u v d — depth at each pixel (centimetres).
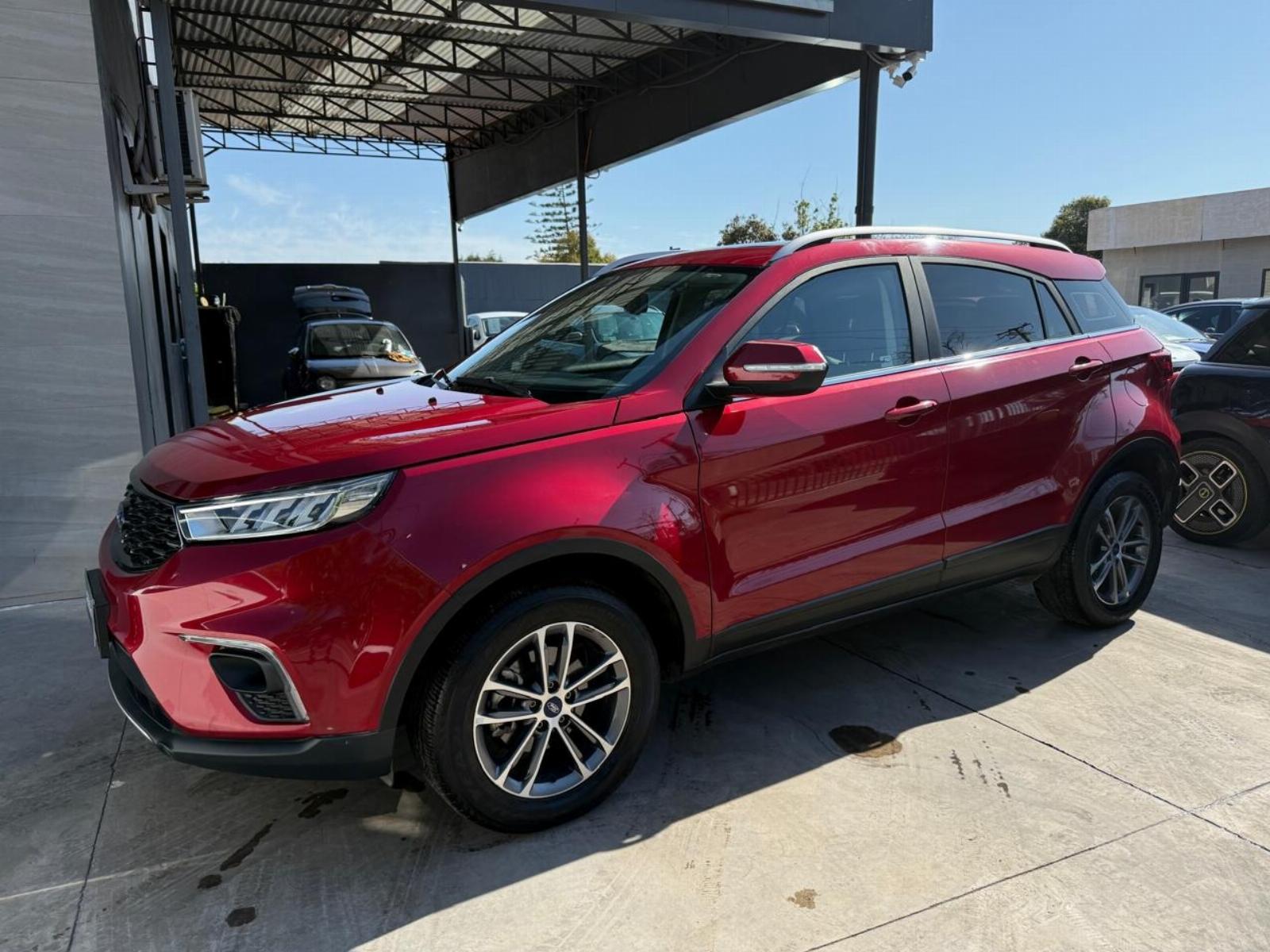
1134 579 416
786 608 295
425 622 227
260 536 221
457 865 245
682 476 267
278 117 1984
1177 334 915
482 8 1293
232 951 212
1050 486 366
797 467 289
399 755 255
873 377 316
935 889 234
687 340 288
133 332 529
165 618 223
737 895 232
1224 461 555
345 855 249
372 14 1279
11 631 418
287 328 2261
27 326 466
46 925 220
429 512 229
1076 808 271
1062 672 372
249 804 275
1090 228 2950
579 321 343
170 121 667
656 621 284
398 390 332
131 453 491
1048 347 370
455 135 2241
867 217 1112
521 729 253
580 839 257
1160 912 225
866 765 297
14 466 471
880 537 315
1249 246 2559
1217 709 337
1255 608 452
